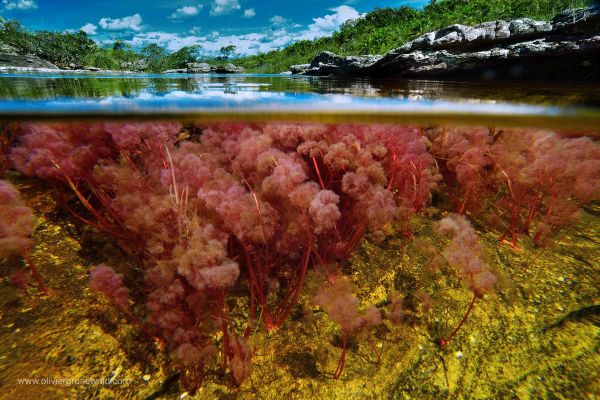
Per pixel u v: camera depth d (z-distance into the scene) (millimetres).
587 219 3645
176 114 3094
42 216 2871
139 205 2246
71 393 1827
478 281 1983
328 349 2234
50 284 2369
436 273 2830
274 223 2248
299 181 2109
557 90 4082
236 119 3285
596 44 5109
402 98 3361
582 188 2885
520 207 3357
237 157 2572
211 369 2055
